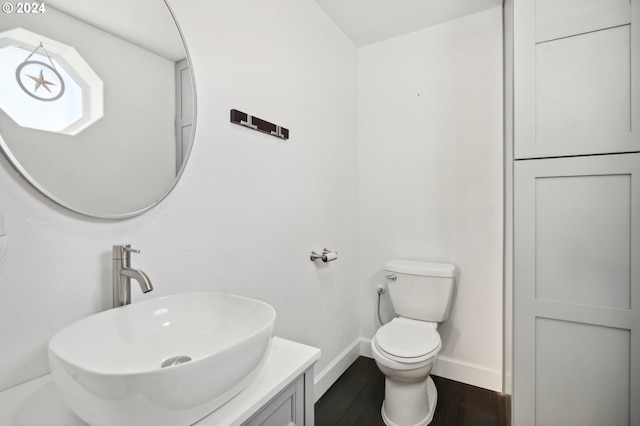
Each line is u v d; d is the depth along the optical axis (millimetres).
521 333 1417
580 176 1320
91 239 898
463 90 2176
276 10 1635
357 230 2516
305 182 1873
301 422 894
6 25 733
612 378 1278
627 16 1247
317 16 2012
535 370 1397
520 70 1413
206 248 1244
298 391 878
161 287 1081
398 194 2395
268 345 743
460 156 2184
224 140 1321
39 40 790
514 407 1429
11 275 747
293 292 1757
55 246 824
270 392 737
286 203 1705
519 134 1415
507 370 1783
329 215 2131
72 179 846
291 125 1746
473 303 2141
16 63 749
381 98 2457
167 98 1090
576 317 1322
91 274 897
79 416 579
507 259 1759
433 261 2270
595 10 1295
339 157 2264
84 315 880
